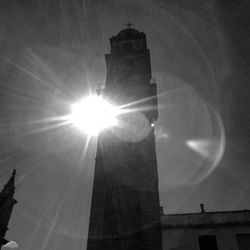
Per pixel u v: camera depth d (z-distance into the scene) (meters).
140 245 19.67
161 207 23.09
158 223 20.72
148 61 35.94
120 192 23.11
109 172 24.70
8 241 26.39
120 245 19.84
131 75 33.38
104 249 19.75
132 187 23.27
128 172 24.41
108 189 23.48
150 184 23.22
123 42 38.19
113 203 22.45
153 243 19.61
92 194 23.27
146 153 25.75
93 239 20.33
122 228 20.80
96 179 24.38
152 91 32.41
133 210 21.81
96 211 22.05
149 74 34.94
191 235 20.27
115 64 35.09
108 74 34.16
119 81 32.91
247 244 19.48
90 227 21.08
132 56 35.44
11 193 28.25
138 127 28.30
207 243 20.06
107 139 27.72
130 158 25.52
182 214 21.88
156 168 24.84
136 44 37.72
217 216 21.33
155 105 31.30
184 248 19.62
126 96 31.08
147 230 20.36
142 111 29.67
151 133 27.70
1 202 26.62
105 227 21.00
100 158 26.12
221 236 19.95
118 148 26.58
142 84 32.09
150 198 22.23
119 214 21.69
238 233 19.91
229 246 19.36
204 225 20.67
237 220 20.73
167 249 19.66
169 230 20.72
